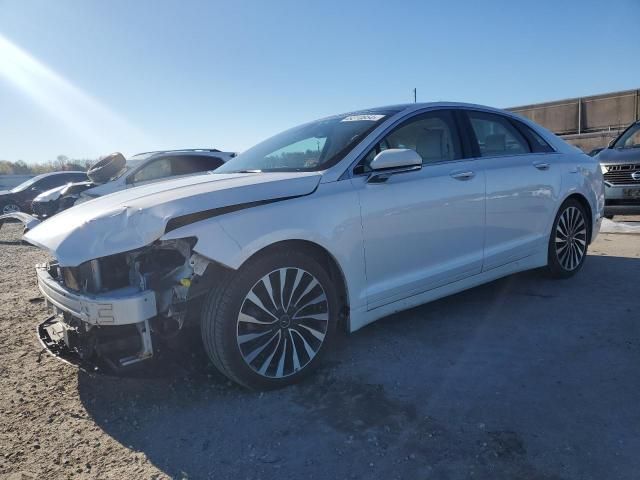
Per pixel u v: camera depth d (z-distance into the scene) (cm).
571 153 505
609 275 516
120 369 275
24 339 410
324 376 318
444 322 402
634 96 2306
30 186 1739
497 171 418
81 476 234
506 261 432
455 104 420
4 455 251
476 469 225
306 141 392
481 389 294
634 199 771
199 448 252
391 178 351
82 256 265
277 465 236
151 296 268
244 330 290
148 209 276
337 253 319
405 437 251
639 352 332
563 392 287
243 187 299
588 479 215
